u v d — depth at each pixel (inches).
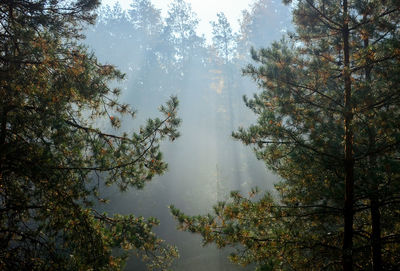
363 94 315.3
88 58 360.8
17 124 302.5
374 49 327.6
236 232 340.5
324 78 359.9
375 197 336.2
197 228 340.2
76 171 329.7
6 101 288.2
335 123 352.2
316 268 358.0
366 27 356.8
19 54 310.7
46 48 319.9
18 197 300.4
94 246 302.8
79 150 321.1
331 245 360.5
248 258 357.1
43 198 318.0
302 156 372.2
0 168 285.3
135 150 361.4
